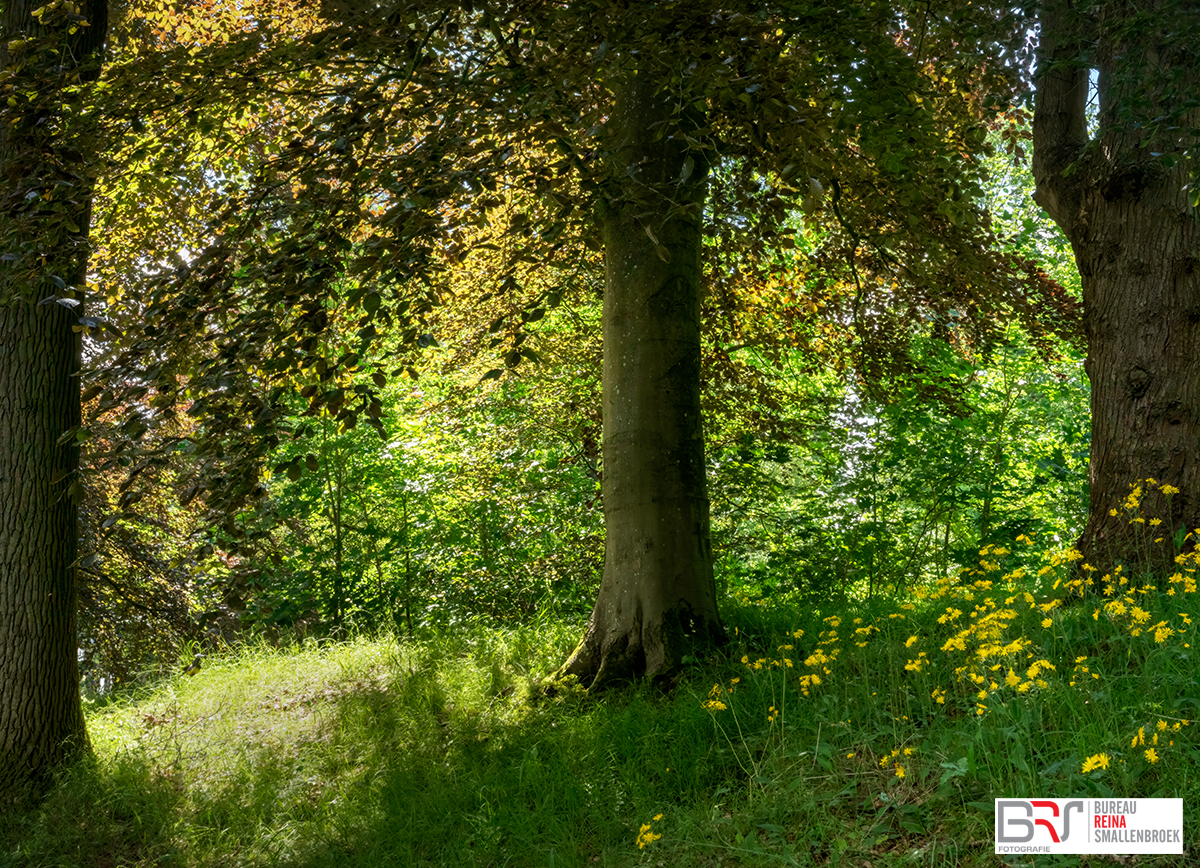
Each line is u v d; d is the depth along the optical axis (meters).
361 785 5.52
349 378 5.85
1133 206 5.91
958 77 7.53
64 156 5.69
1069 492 10.49
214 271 5.19
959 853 3.25
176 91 6.12
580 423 10.03
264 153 7.80
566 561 10.02
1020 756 3.38
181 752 6.49
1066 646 4.45
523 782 4.93
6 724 6.02
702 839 3.91
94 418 5.03
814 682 4.64
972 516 10.58
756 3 5.52
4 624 6.08
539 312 5.26
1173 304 5.76
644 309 6.57
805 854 3.50
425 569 10.61
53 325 6.29
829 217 9.12
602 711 5.65
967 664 4.46
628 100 6.77
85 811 5.60
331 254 5.04
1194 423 5.64
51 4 5.91
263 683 7.82
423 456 10.73
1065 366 12.86
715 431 9.99
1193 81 5.30
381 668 7.62
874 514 9.43
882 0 6.07
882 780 3.92
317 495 10.65
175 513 10.91
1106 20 5.24
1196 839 2.94
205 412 4.78
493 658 7.12
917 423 9.55
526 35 5.57
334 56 5.92
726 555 9.90
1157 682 3.81
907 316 9.85
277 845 4.98
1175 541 5.39
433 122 5.64
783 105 5.39
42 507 6.20
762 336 10.14
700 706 5.13
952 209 6.77
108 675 11.59
